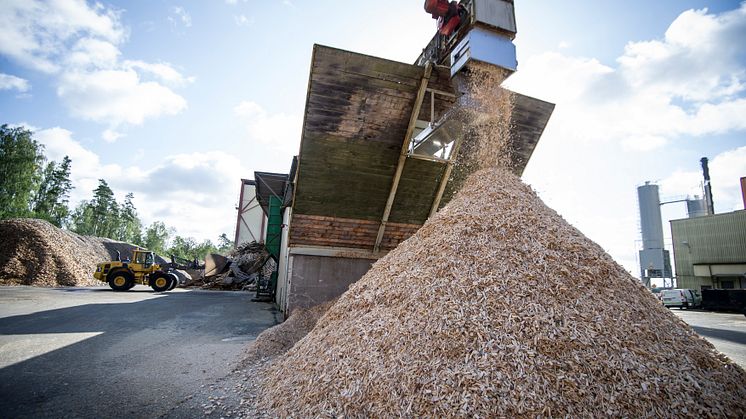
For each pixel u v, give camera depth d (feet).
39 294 46.11
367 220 31.19
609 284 12.78
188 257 202.18
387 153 27.71
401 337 11.55
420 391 9.70
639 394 9.20
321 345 13.61
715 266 93.40
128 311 34.88
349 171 28.17
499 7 21.66
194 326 28.43
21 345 19.90
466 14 22.25
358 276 32.53
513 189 18.40
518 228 15.05
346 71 23.73
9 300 38.75
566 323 10.88
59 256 65.82
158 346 21.06
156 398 13.08
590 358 9.91
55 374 15.49
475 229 15.33
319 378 11.71
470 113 22.52
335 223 31.04
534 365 9.73
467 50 21.27
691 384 9.71
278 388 12.69
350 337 12.82
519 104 29.04
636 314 11.80
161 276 63.67
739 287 89.71
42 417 11.32
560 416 8.65
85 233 183.11
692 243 98.43
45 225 72.18
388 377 10.44
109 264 61.11
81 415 11.54
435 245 15.49
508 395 9.08
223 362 17.79
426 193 30.42
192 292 65.72
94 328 25.55
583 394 9.12
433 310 12.07
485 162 24.35
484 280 12.66
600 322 11.06
